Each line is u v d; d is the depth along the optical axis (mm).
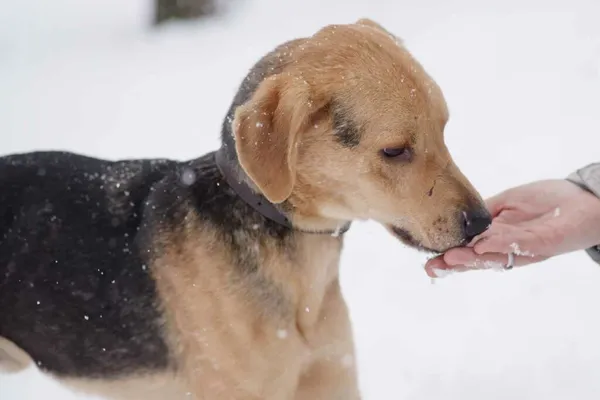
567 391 1679
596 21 3258
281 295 1448
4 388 1809
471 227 1391
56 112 3289
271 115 1369
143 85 3521
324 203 1426
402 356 1768
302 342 1472
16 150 2846
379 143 1389
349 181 1407
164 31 4555
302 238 1448
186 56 3902
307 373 1511
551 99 2656
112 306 1488
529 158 2287
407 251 2020
